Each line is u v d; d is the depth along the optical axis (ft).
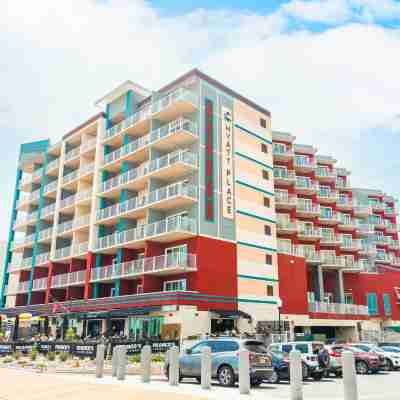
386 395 43.96
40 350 84.94
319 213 156.87
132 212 117.80
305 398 41.57
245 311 109.19
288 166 153.89
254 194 125.29
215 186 112.98
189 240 105.81
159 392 38.42
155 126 120.37
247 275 113.60
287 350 62.95
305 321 125.59
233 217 115.44
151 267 105.50
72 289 133.28
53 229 148.97
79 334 117.50
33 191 170.81
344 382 32.58
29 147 177.37
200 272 101.40
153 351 78.64
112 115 139.74
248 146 128.16
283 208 149.79
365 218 189.26
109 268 119.24
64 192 153.69
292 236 147.23
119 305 105.81
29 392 39.58
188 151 113.39
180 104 112.57
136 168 124.06
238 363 43.80
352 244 166.61
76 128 152.97
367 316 146.00
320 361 62.03
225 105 123.65
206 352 43.50
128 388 41.14
